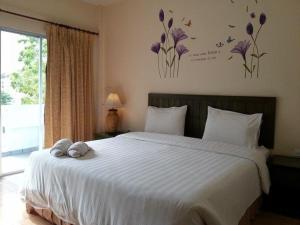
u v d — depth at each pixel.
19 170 3.63
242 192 1.96
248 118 2.88
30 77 3.83
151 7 3.87
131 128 4.29
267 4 2.91
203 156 2.42
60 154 2.32
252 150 2.57
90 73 4.35
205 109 3.37
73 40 4.02
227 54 3.22
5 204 2.66
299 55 2.76
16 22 3.43
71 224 2.00
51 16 3.80
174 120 3.43
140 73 4.09
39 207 2.31
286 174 2.48
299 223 2.40
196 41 3.46
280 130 2.92
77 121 4.15
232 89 3.22
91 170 1.94
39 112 3.91
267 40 2.93
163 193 1.54
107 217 1.70
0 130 3.55
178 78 3.67
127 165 2.08
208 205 1.50
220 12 3.24
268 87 2.96
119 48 4.34
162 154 2.47
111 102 4.14
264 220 2.45
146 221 1.51
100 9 4.48
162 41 3.79
